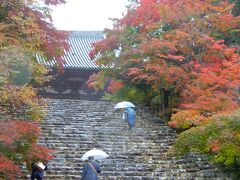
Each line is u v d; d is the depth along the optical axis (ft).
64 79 116.06
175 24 65.82
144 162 49.88
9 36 49.55
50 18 59.82
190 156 50.78
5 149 35.73
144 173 46.03
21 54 41.93
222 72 49.85
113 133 59.88
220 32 66.95
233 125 39.29
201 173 46.26
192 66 60.54
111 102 79.71
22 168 44.37
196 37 60.95
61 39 64.03
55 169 45.83
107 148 53.88
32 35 51.19
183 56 62.85
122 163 48.98
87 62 120.37
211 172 46.62
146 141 57.47
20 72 43.34
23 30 49.39
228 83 48.52
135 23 72.23
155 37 68.95
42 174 39.34
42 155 37.68
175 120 48.80
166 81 62.23
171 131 62.03
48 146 52.54
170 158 51.03
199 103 48.73
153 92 77.25
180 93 63.93
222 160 44.29
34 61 57.72
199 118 46.44
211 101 48.01
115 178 44.19
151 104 78.38
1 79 37.99
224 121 39.78
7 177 36.19
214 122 40.27
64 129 59.98
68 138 56.44
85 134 58.65
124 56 71.82
